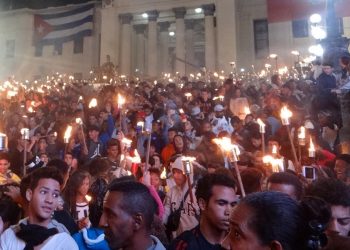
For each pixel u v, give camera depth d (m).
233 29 30.92
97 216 2.75
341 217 2.23
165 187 5.54
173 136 8.23
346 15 16.77
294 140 6.43
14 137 9.70
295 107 9.59
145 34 35.72
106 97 15.20
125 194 2.11
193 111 12.09
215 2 31.78
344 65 9.91
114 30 33.69
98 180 4.21
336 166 4.48
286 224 1.37
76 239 2.56
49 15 38.06
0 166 5.81
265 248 1.39
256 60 32.91
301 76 17.55
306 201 1.45
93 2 37.34
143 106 12.12
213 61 31.17
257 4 33.47
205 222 2.60
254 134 7.78
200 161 6.34
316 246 1.34
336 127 8.16
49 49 39.22
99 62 36.16
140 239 2.10
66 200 4.05
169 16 34.44
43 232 2.50
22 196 2.92
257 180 3.71
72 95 17.66
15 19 41.00
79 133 8.80
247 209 1.46
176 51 32.31
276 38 32.03
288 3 23.92
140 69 34.75
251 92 13.76
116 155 6.39
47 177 2.83
